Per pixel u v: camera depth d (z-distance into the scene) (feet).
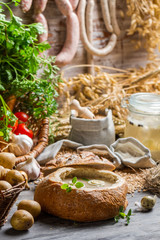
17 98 4.73
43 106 4.62
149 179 4.14
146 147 4.53
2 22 4.39
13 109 4.80
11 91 4.47
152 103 4.56
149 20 5.57
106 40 5.66
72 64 5.52
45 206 3.71
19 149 4.35
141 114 4.60
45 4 4.95
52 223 3.61
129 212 3.66
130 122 4.71
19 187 3.54
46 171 4.16
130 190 4.09
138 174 4.35
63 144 4.66
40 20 4.98
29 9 5.07
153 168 4.29
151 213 3.77
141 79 5.29
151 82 5.41
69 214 3.61
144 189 4.13
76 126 4.69
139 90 5.42
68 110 5.29
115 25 5.52
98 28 5.57
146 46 5.84
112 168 4.14
